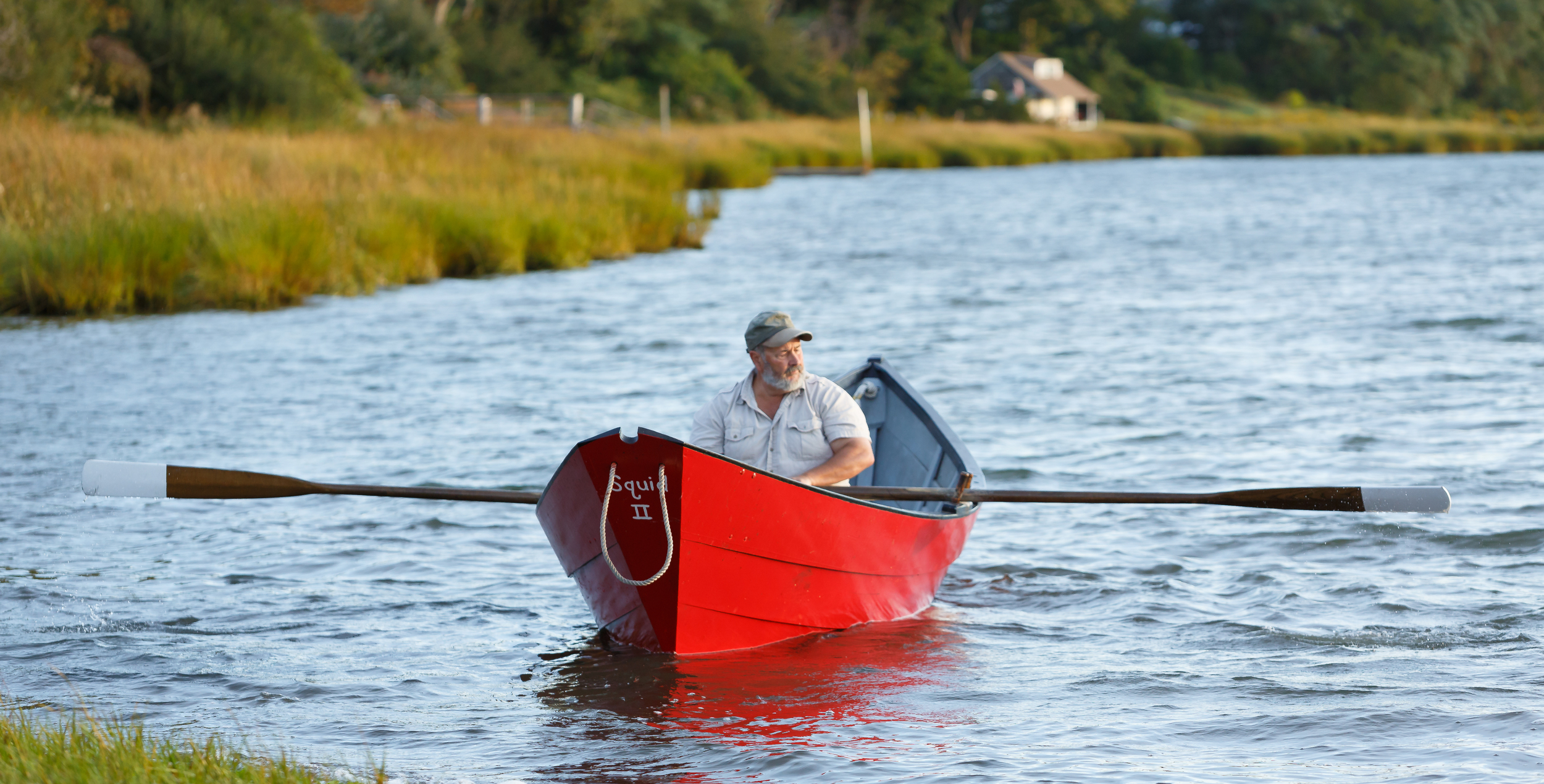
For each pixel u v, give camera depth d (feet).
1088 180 558.15
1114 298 205.16
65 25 333.42
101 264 197.77
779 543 69.05
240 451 114.21
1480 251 258.37
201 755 50.21
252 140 292.81
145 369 152.76
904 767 54.49
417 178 277.85
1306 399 128.98
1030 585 80.79
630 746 57.41
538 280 237.25
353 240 228.43
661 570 67.41
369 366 154.61
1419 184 492.95
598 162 381.81
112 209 211.20
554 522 71.15
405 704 62.90
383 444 116.57
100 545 88.99
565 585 81.87
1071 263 255.09
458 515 96.73
